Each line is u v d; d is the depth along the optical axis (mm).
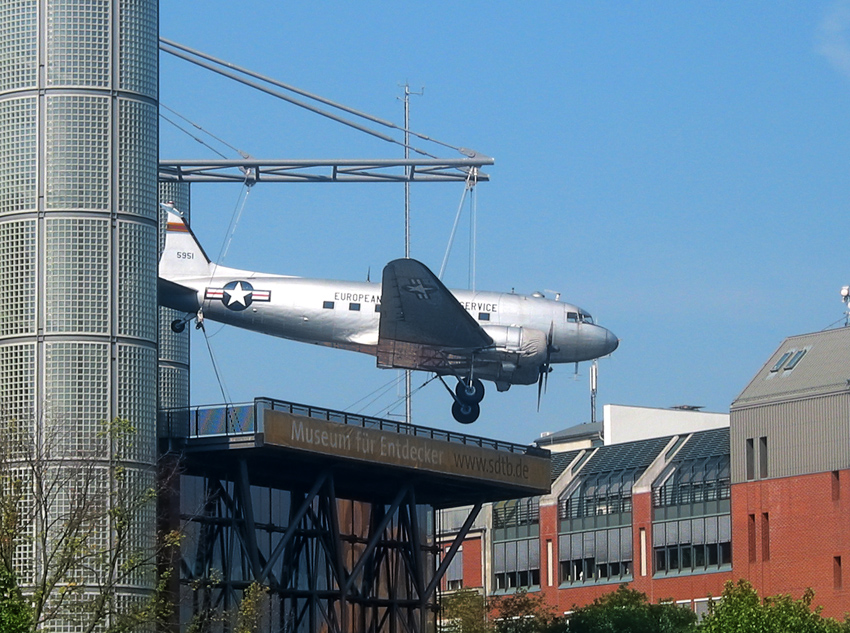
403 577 158375
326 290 169625
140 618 113062
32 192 128125
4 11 130625
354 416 140875
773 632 160500
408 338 162500
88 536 116062
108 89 129750
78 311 126750
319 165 165875
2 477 111438
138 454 126562
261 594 125062
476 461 153750
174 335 171750
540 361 164000
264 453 133375
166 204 175750
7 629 95812
